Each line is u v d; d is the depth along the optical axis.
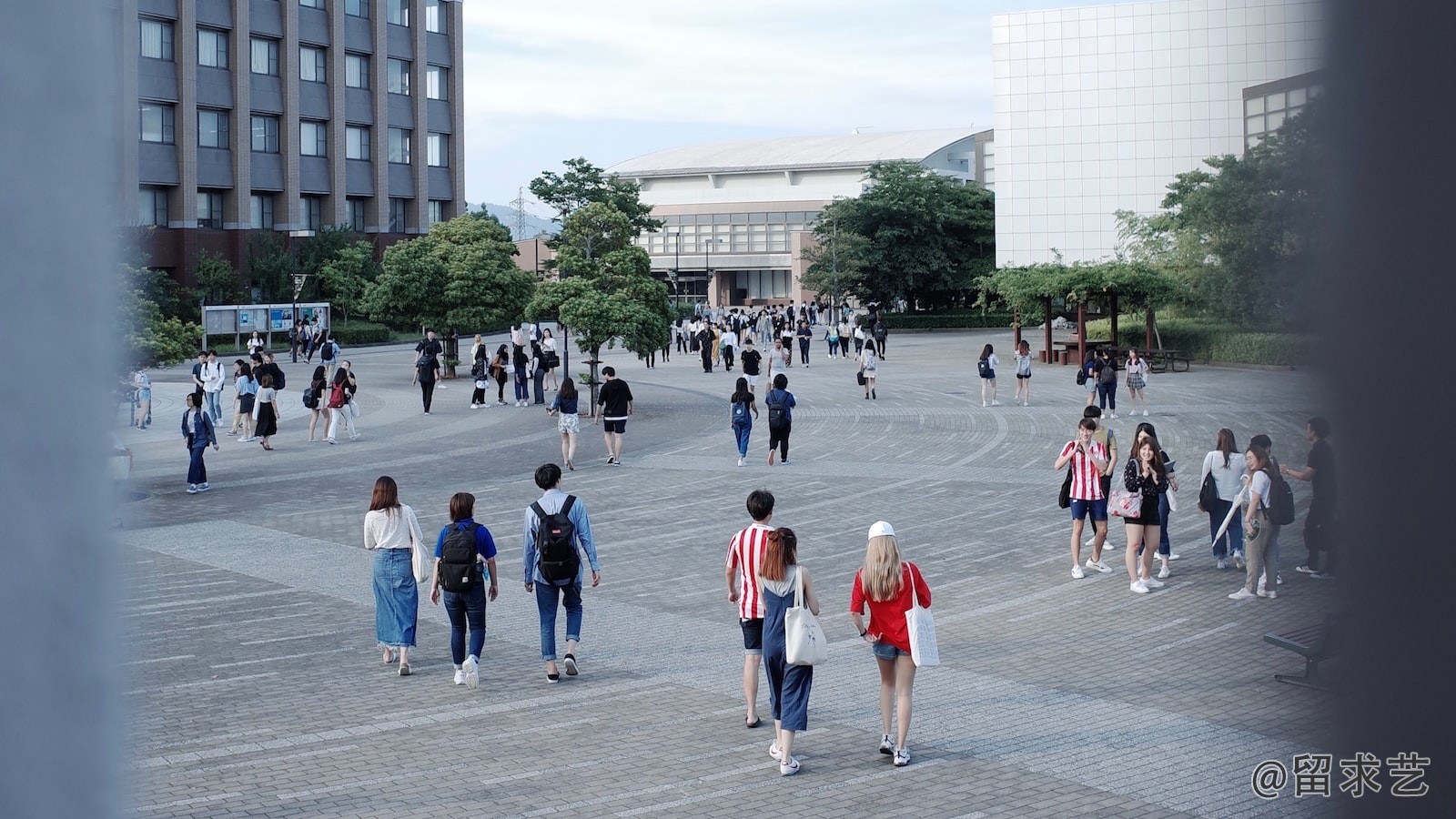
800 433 29.88
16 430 1.81
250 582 15.38
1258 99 58.88
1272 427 28.92
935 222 85.00
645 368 50.91
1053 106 76.38
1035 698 10.50
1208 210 46.84
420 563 11.42
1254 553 13.79
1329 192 4.18
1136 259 50.97
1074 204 76.62
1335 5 3.98
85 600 1.89
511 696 10.78
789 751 8.81
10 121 1.81
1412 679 4.42
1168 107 74.19
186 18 68.50
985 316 82.69
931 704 10.40
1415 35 3.73
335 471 24.70
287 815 8.05
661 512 19.86
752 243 133.00
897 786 8.53
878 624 9.05
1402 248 3.99
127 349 2.31
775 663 9.19
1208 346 47.28
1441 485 4.16
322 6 77.25
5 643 1.81
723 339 49.84
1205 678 10.92
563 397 24.59
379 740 9.59
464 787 8.58
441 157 87.25
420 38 83.56
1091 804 8.09
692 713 10.31
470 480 23.42
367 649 12.38
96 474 1.89
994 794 8.33
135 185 64.44
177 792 8.46
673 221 135.38
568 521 11.21
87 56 1.90
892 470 23.86
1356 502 4.38
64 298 1.86
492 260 47.69
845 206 85.25
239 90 71.62
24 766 1.81
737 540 9.88
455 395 40.75
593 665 11.77
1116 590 14.45
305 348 56.09
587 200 85.50
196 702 10.59
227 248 72.12
